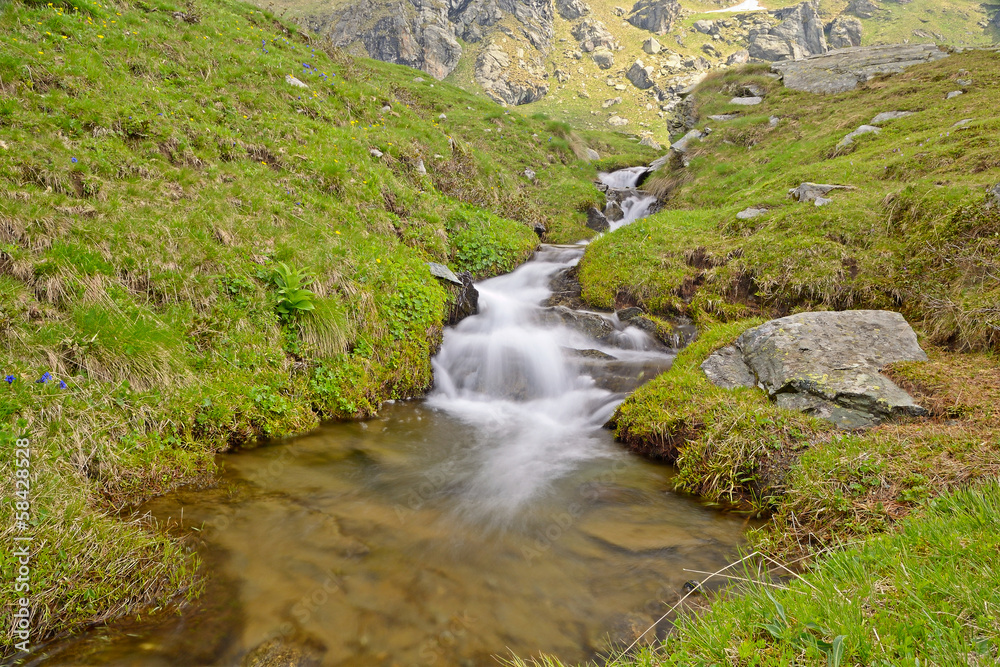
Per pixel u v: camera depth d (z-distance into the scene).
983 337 6.37
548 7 134.25
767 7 148.62
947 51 22.42
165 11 13.59
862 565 2.97
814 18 132.12
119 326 5.63
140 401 5.29
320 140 11.55
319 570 3.95
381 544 4.34
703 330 9.27
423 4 111.81
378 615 3.51
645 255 11.35
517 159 21.77
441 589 3.80
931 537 3.01
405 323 8.62
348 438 6.57
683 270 10.61
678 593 3.72
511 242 13.63
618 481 5.70
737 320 9.16
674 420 6.23
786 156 16.88
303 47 17.02
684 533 4.61
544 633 3.38
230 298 7.01
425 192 13.11
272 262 7.70
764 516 4.83
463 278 11.49
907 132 14.52
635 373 8.41
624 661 3.03
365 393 7.46
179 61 11.66
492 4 121.75
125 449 4.89
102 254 6.23
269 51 14.66
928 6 140.38
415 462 6.06
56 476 4.14
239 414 6.07
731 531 4.64
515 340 9.55
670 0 134.75
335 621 3.44
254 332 6.83
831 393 5.67
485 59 108.62
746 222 11.34
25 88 8.19
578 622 3.47
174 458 5.16
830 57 25.78
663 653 3.02
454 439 6.86
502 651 3.22
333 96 14.23
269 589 3.72
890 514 3.92
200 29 13.55
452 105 26.27
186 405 5.65
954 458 4.17
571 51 126.38
